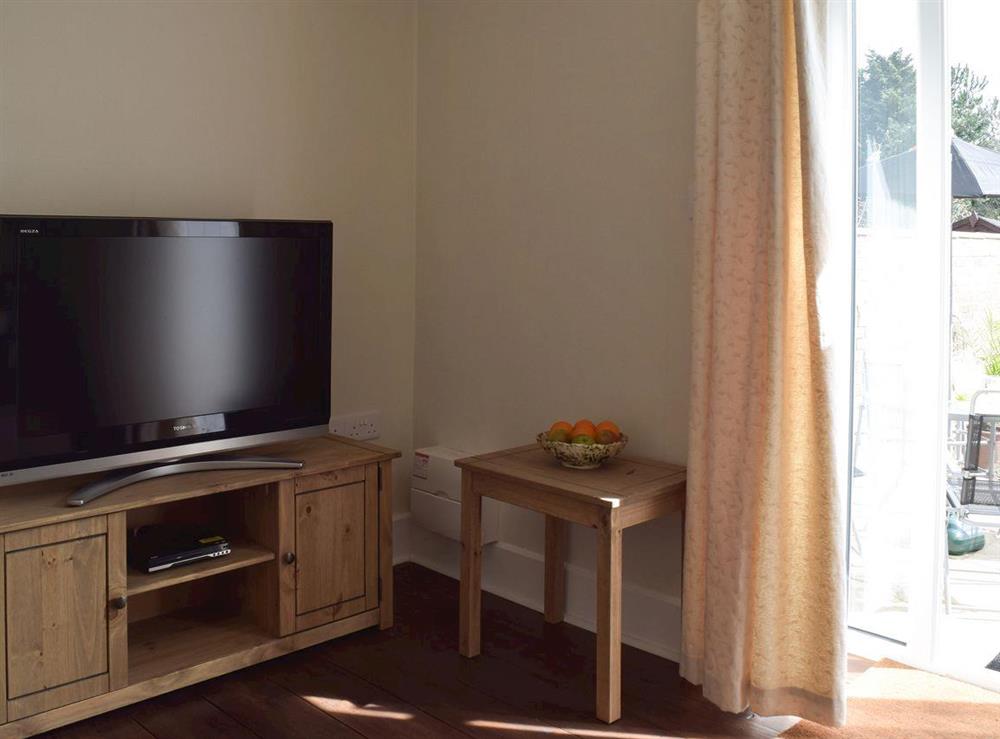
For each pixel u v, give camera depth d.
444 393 3.70
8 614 2.34
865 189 2.73
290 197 3.38
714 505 2.60
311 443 3.22
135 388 2.69
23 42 2.75
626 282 3.06
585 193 3.15
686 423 2.92
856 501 2.84
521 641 3.10
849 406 2.81
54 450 2.56
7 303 2.45
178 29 3.05
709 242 2.63
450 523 3.51
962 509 2.70
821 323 2.41
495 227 3.45
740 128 2.55
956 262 2.63
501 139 3.41
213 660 2.73
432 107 3.65
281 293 2.98
